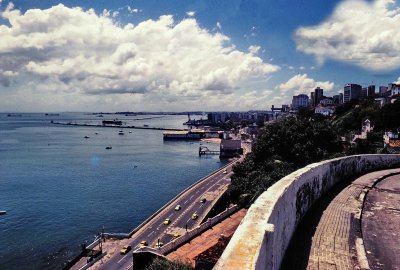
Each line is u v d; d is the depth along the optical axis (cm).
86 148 18900
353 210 1369
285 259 927
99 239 5581
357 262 911
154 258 2620
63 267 4816
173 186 10162
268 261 661
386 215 1330
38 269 4925
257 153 6481
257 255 546
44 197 8688
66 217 7194
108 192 9281
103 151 17812
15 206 7906
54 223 6831
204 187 8938
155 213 6869
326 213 1329
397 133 6956
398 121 8431
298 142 5825
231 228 3597
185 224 6181
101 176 11356
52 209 7719
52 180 10638
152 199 8650
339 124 11406
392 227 1196
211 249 2408
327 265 894
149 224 6269
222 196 7925
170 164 14125
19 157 15325
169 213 6856
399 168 2486
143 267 2802
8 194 8925
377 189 1766
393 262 929
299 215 1215
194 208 7112
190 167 13462
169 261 2308
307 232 1126
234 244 589
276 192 931
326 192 1658
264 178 4859
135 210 7719
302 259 928
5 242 5888
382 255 973
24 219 7044
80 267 4772
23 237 6109
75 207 7881
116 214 7425
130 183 10419
